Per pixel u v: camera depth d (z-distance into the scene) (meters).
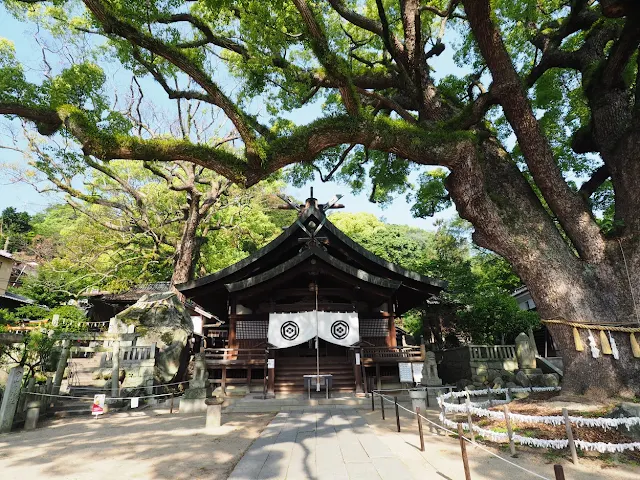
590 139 9.66
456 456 5.66
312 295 14.77
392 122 8.39
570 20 10.22
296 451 6.02
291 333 13.30
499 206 8.81
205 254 28.14
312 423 8.55
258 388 13.71
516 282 23.84
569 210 8.35
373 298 15.20
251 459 5.60
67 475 5.16
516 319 16.98
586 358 7.46
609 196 13.95
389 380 14.38
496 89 8.51
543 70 11.00
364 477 4.70
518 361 14.95
